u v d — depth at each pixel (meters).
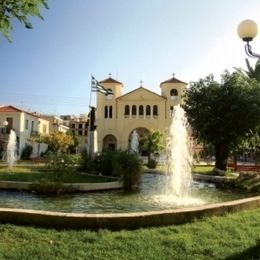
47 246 5.07
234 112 22.30
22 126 50.97
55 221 5.95
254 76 31.45
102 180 14.56
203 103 23.53
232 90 22.75
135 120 53.94
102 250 4.98
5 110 50.66
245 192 13.93
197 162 41.72
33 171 18.38
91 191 12.95
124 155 14.61
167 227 6.09
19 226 5.89
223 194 13.27
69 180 13.96
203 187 15.66
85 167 19.11
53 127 68.12
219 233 5.82
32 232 5.61
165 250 5.02
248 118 22.02
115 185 13.80
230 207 7.26
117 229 5.96
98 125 54.31
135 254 4.86
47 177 13.49
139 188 14.39
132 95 54.28
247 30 7.50
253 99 22.09
